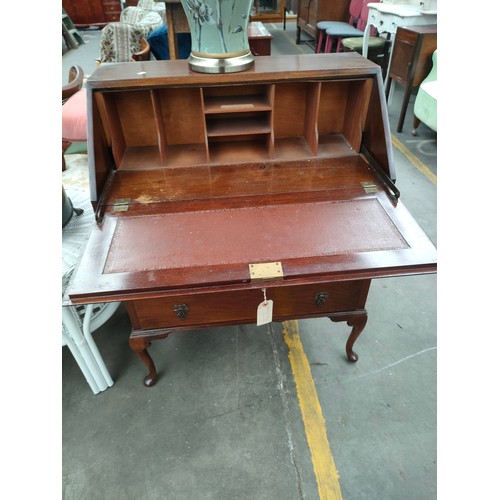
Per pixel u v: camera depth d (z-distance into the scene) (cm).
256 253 107
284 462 145
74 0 777
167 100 149
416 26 344
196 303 127
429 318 199
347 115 161
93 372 159
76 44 683
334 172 143
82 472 143
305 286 128
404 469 142
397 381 171
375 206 125
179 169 145
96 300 98
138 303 124
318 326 197
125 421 158
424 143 359
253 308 131
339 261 105
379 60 441
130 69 142
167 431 154
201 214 122
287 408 162
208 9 123
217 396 166
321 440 151
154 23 428
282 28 766
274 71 134
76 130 244
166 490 138
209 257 106
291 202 127
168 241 112
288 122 162
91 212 154
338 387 169
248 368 177
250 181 138
